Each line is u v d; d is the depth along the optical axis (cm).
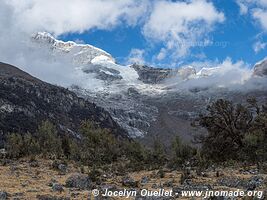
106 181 3616
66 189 3012
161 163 5894
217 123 5841
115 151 6706
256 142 5359
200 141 6009
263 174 3759
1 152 6388
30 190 2938
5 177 3816
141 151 6500
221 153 5747
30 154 6362
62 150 6956
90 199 2584
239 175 3825
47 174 4191
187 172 3991
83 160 5894
